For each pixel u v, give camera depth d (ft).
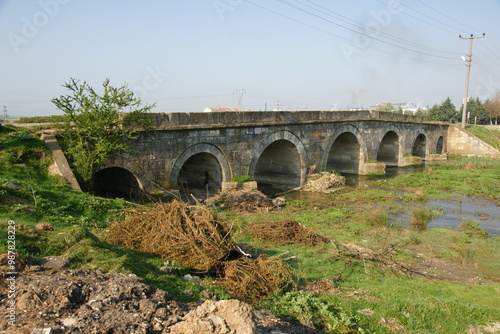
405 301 29.68
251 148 77.82
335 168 120.06
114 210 42.47
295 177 92.79
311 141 93.86
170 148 62.39
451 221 62.49
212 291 24.67
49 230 28.99
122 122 53.88
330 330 23.24
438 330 26.09
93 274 21.12
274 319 21.63
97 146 50.60
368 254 41.50
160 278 23.88
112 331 16.05
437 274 38.45
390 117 128.16
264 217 58.08
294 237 45.24
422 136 156.66
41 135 52.85
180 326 16.51
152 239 30.99
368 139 117.19
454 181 97.60
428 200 77.92
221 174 73.10
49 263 22.17
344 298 29.30
